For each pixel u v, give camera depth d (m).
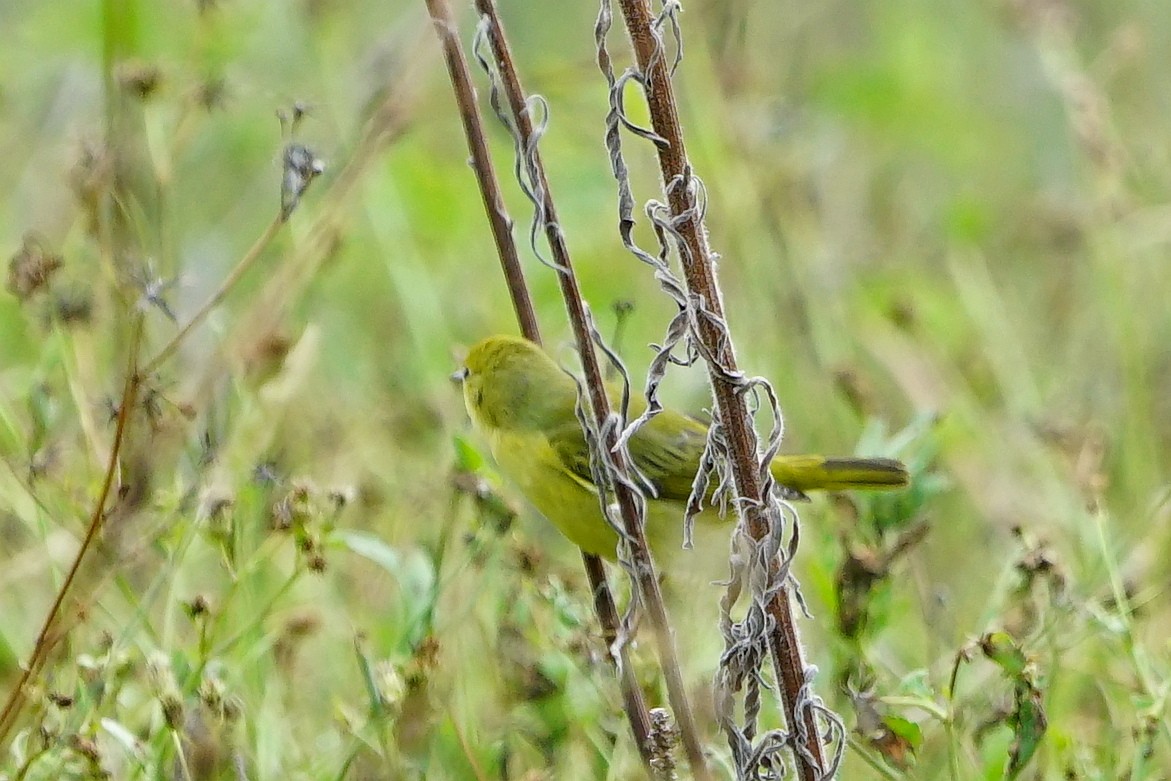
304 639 9.48
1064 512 11.33
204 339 12.17
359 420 11.72
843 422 12.44
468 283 14.15
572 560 11.33
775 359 12.93
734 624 6.69
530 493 9.98
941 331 14.20
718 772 8.67
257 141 14.76
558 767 8.53
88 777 7.88
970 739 8.74
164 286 8.69
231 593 8.41
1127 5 18.00
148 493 8.82
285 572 10.59
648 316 13.76
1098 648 10.00
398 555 9.38
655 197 14.33
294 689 9.46
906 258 15.37
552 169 14.53
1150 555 11.19
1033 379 13.79
